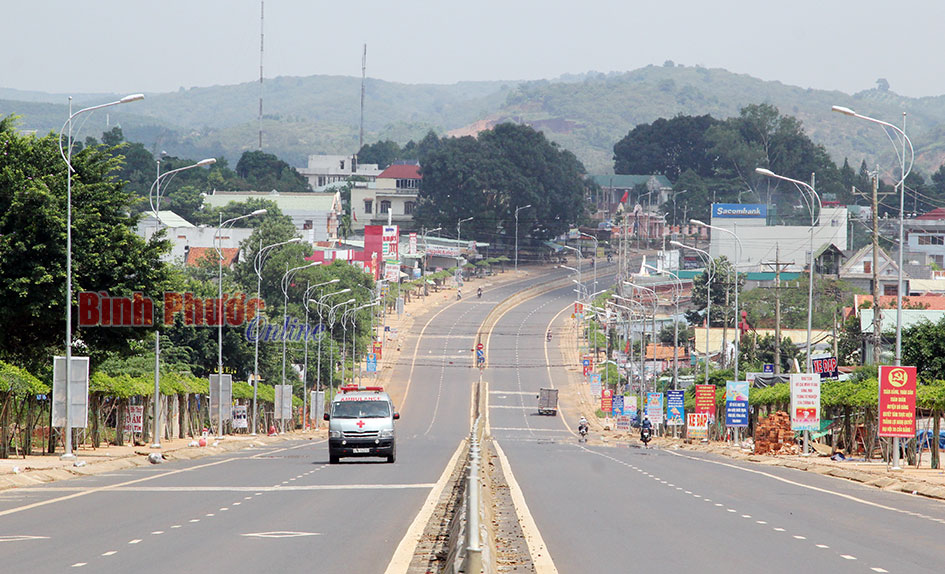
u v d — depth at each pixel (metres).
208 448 86.44
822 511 38.00
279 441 115.00
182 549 26.91
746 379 125.38
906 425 61.22
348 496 42.31
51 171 73.38
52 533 30.08
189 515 34.97
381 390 71.94
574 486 48.81
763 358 171.62
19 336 76.19
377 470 58.88
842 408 94.00
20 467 55.91
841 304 193.00
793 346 171.50
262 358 138.50
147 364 109.00
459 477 52.88
